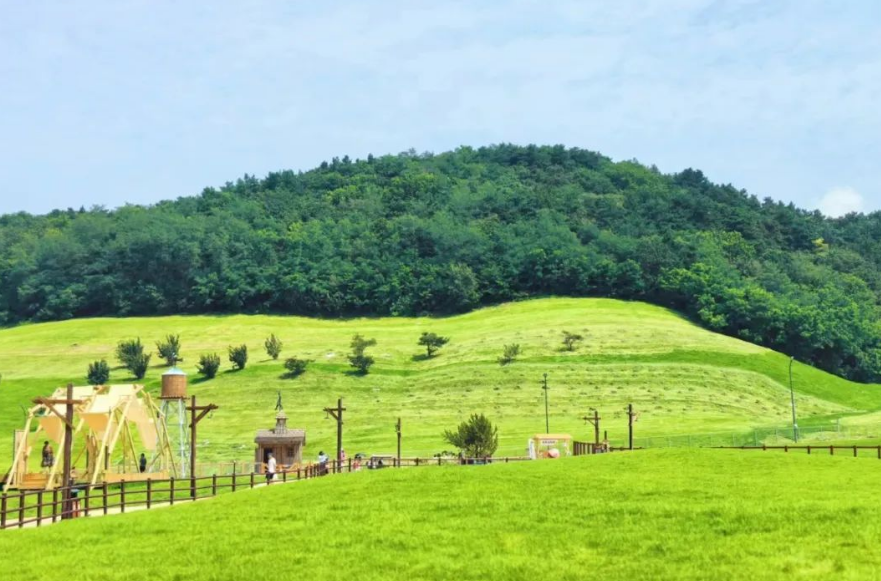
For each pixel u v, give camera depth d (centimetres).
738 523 3688
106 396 7781
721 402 15225
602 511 4056
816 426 12619
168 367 18388
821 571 2947
